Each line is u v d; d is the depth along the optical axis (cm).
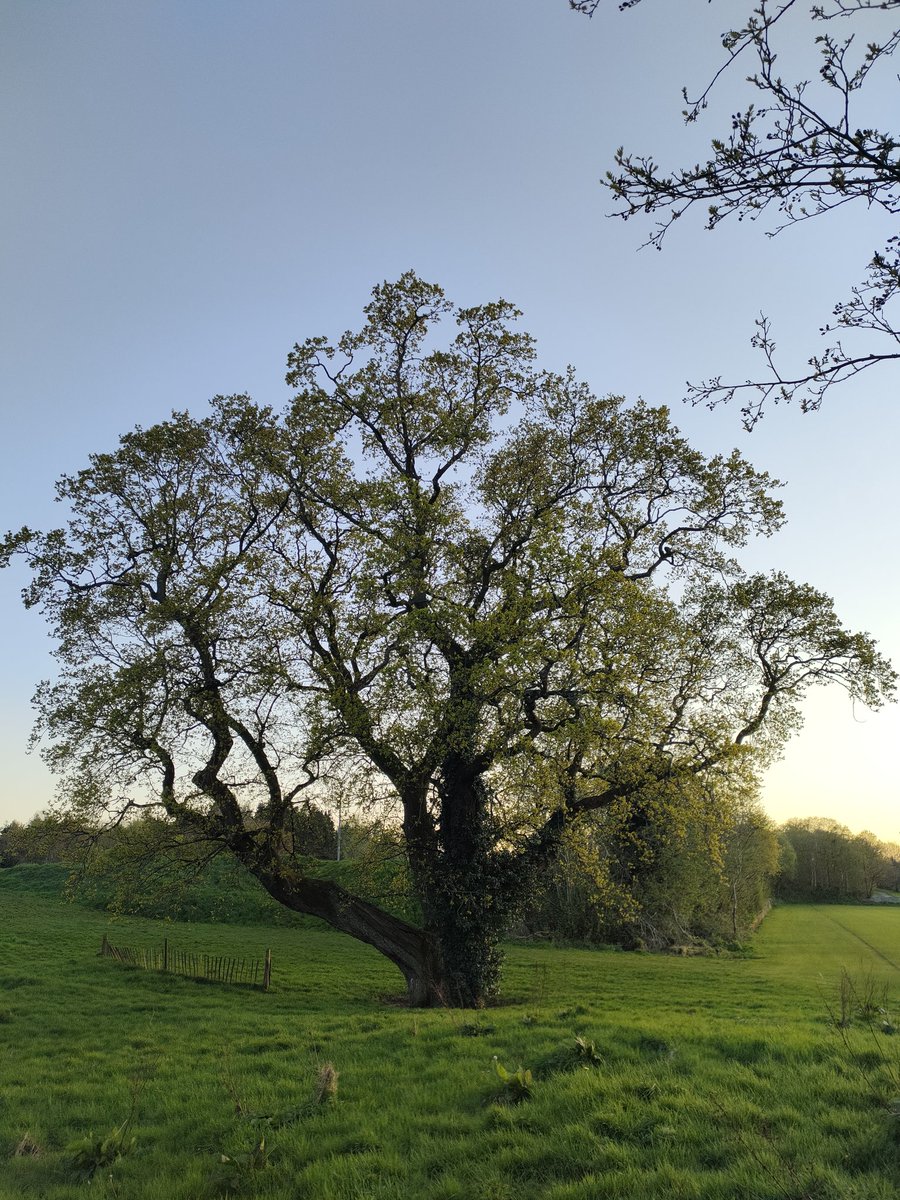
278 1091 1077
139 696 2059
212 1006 2284
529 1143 762
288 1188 735
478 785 2312
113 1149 880
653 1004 2389
